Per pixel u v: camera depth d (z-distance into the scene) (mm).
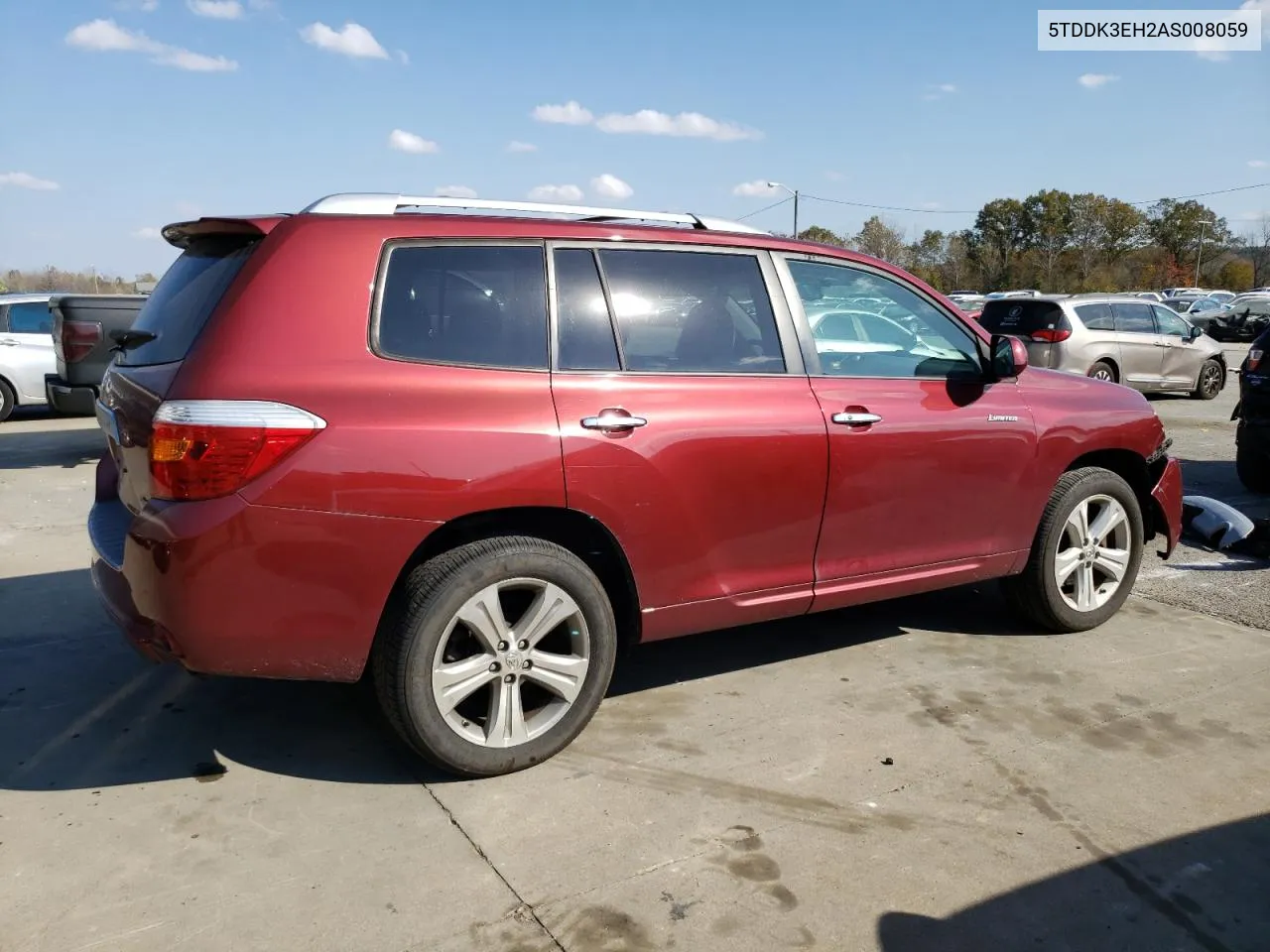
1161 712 3736
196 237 3418
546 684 3211
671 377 3404
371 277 2994
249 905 2512
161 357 3035
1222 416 13281
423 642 2961
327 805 3004
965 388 4121
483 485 2982
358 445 2822
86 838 2799
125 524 3283
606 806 3018
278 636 2830
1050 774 3246
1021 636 4582
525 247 3262
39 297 11836
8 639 4344
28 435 10555
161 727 3525
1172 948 2426
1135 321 14352
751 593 3621
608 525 3236
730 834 2875
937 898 2596
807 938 2434
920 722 3633
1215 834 2910
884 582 3959
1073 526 4473
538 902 2549
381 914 2486
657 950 2383
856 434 3732
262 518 2736
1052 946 2424
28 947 2338
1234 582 5457
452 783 3148
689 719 3645
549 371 3189
